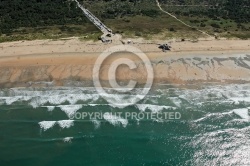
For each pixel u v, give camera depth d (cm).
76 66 9919
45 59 10219
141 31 12019
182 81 9575
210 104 8756
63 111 8375
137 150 7306
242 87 9506
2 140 7575
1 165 6969
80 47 10844
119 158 7106
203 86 9469
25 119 8144
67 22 12594
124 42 11119
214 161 7062
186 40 11562
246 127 7988
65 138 7588
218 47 11269
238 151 7306
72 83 9350
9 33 11662
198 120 8175
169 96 8969
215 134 7744
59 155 7181
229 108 8644
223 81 9712
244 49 11238
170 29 12319
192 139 7594
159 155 7188
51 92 9038
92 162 7012
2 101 8719
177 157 7150
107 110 8394
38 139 7575
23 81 9412
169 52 10750
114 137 7619
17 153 7250
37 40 11200
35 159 7100
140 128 7881
